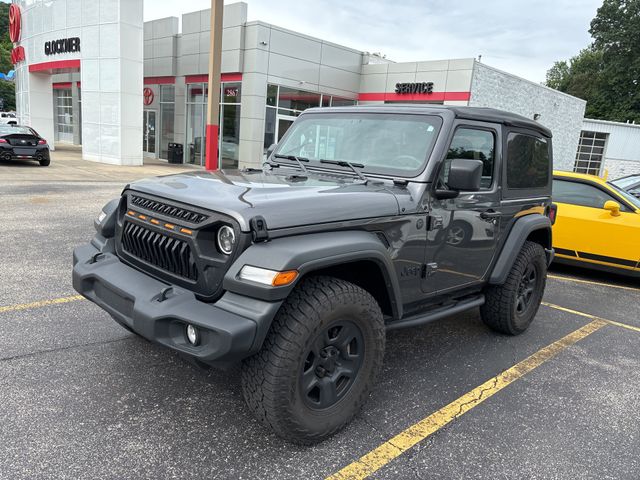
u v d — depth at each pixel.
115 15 19.22
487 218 3.88
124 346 3.88
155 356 3.75
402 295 3.32
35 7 22.91
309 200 2.72
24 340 3.87
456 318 5.18
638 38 50.50
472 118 3.63
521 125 4.21
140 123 20.66
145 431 2.84
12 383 3.24
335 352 2.83
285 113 20.61
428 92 21.09
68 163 19.38
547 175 4.81
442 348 4.36
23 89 26.22
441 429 3.09
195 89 22.61
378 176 3.45
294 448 2.79
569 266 8.25
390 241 3.10
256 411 2.64
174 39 22.98
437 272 3.54
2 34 78.62
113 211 3.40
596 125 37.59
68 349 3.77
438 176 3.35
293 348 2.54
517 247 4.20
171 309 2.51
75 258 3.37
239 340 2.35
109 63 19.81
